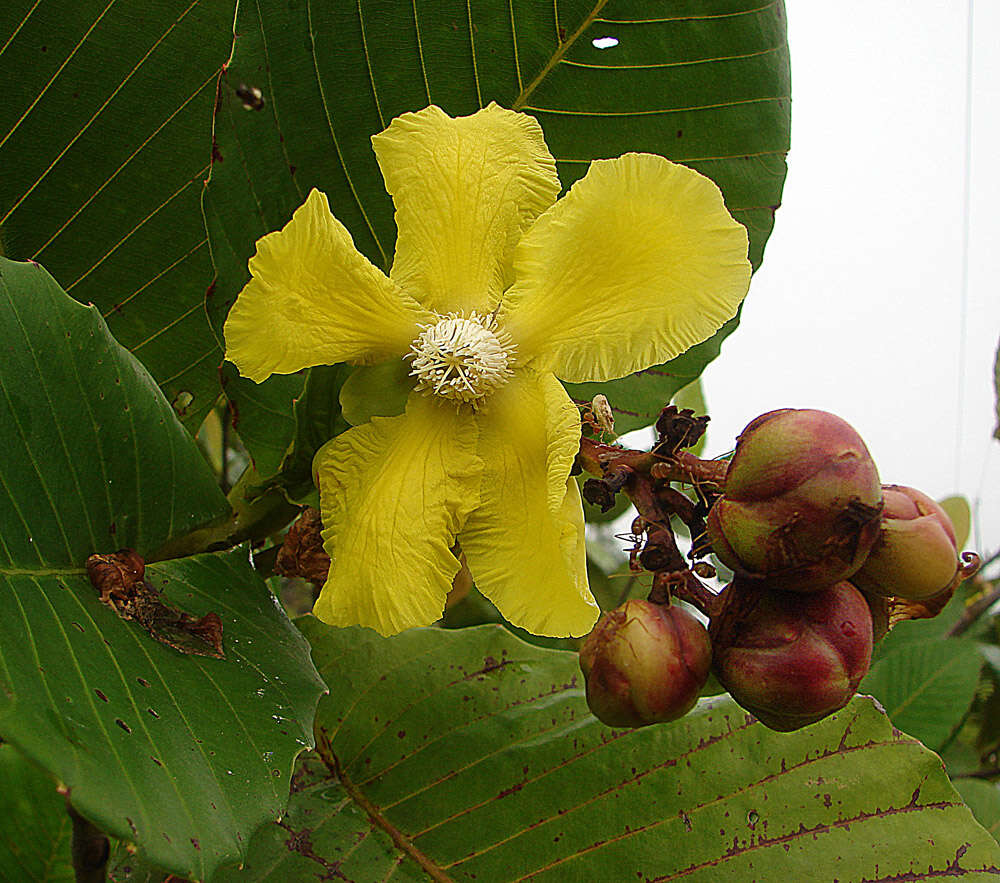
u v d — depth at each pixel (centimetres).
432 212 25
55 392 23
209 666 23
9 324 22
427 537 24
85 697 19
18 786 32
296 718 23
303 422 27
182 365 32
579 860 28
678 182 24
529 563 24
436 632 32
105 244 31
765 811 28
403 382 25
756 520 20
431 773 30
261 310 23
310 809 29
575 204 24
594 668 21
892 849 27
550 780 29
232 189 28
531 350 25
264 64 28
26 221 30
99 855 22
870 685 45
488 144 26
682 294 24
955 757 48
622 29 30
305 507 28
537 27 29
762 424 20
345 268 24
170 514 26
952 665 45
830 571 20
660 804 28
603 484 22
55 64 28
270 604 27
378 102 29
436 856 29
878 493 19
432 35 29
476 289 26
